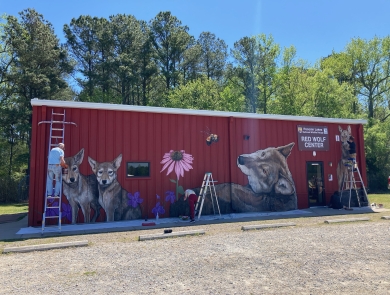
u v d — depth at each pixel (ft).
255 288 14.92
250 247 22.50
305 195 45.57
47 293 14.60
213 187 39.50
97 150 36.22
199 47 142.51
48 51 90.53
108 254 21.30
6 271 17.92
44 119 34.42
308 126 46.96
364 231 27.73
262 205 42.86
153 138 38.70
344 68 117.19
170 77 131.34
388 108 120.88
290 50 117.19
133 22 133.69
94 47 119.96
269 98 118.83
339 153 48.55
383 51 113.29
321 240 24.38
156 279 16.24
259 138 43.93
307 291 14.53
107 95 115.65
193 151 40.45
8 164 95.91
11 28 89.04
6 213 47.85
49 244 23.53
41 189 33.76
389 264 18.35
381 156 90.07
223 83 150.51
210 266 18.24
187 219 36.70
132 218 36.91
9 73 90.53
